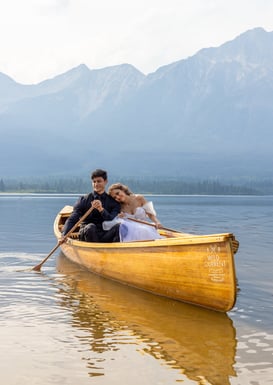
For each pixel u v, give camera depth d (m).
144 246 6.48
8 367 3.93
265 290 6.79
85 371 3.87
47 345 4.43
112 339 4.62
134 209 8.16
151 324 5.13
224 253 5.24
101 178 7.89
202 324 5.14
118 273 7.12
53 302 5.99
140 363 4.03
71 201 52.62
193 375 3.80
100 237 7.97
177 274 5.95
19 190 188.00
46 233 14.45
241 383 3.66
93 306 5.84
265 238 13.49
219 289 5.39
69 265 8.74
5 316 5.32
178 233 7.76
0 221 19.70
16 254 9.99
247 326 5.09
